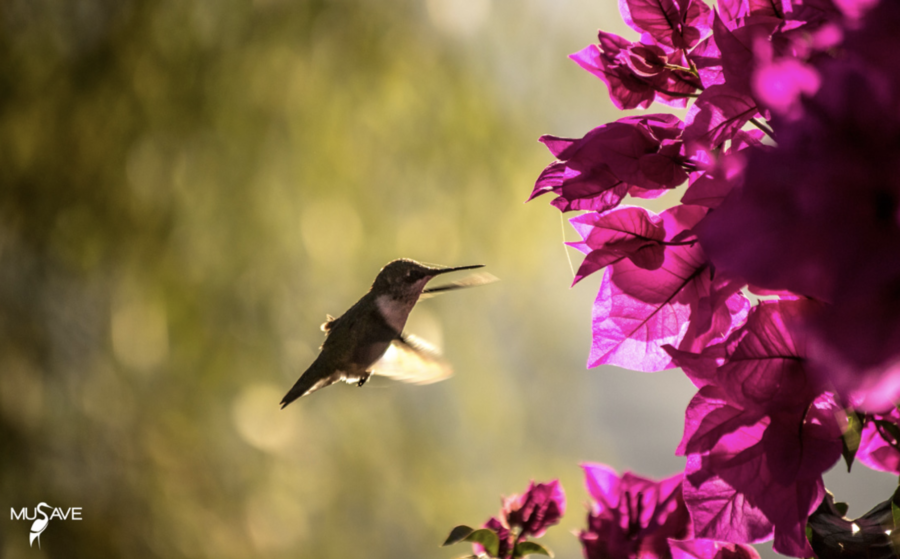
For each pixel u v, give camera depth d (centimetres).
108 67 565
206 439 587
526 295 776
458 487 728
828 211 50
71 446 550
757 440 86
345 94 636
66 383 555
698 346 108
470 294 746
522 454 775
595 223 112
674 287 114
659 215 110
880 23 53
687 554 132
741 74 91
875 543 100
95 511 538
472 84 714
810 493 84
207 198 591
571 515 757
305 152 624
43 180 550
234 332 599
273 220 609
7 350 535
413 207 687
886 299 49
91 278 561
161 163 577
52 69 557
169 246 578
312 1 631
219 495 583
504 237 725
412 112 673
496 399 753
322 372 273
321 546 634
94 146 561
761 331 83
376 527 679
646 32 126
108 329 570
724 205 56
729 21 104
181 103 581
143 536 545
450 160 687
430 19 709
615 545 135
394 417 723
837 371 49
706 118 94
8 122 543
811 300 81
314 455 658
